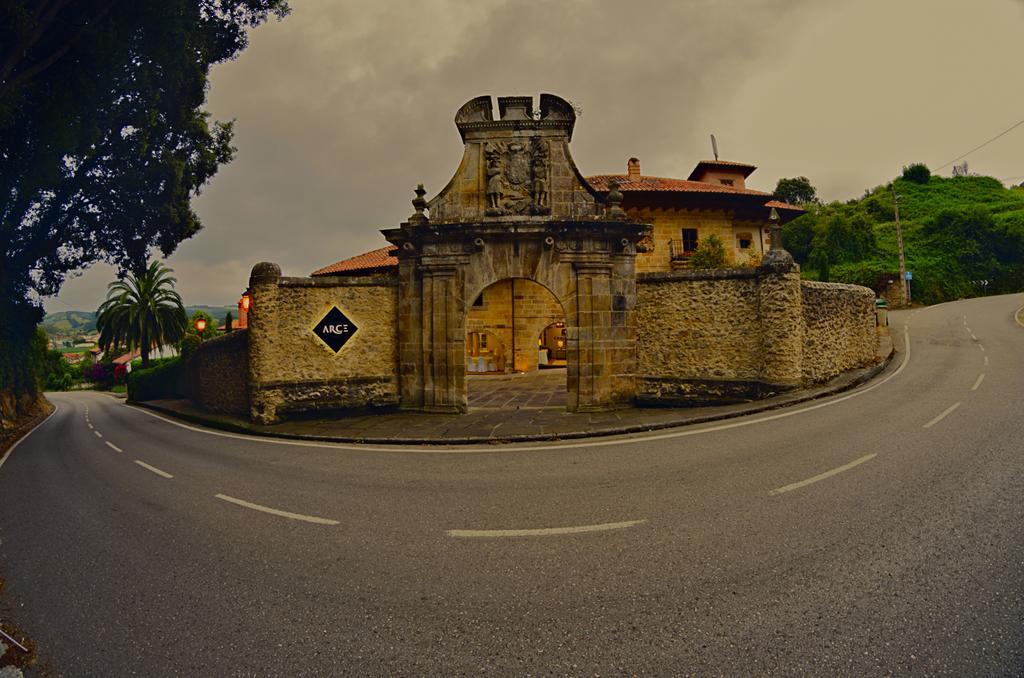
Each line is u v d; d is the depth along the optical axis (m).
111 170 14.07
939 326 23.31
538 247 12.48
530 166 12.69
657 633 3.03
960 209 46.09
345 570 4.14
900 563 3.73
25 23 7.73
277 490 6.74
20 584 4.12
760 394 11.45
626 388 12.59
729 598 3.37
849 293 14.17
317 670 2.83
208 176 16.25
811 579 3.57
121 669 2.90
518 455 8.25
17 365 20.94
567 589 3.63
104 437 13.25
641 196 24.55
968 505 4.77
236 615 3.48
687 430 9.31
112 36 9.27
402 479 7.04
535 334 23.88
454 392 12.48
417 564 4.19
